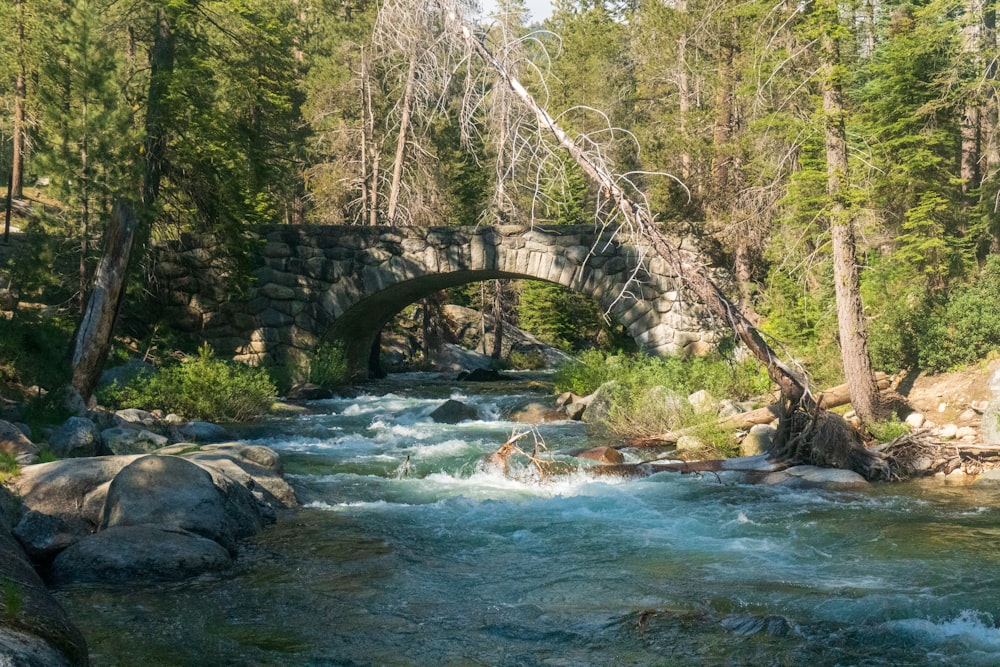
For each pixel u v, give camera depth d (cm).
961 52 2378
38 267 2286
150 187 2364
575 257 2812
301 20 4981
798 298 2458
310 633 756
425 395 2958
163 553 913
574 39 4919
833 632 749
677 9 3259
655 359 2462
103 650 704
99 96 2141
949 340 1950
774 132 2409
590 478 1498
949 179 2442
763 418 1836
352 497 1329
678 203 2928
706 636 744
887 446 1552
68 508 1012
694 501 1306
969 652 704
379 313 3431
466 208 4200
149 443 1577
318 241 2989
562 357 5369
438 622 787
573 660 698
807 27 1867
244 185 2853
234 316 3017
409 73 1407
